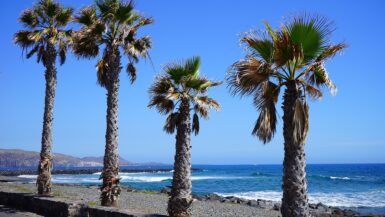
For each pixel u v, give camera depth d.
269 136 9.00
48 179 16.44
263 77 8.66
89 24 15.49
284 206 8.28
